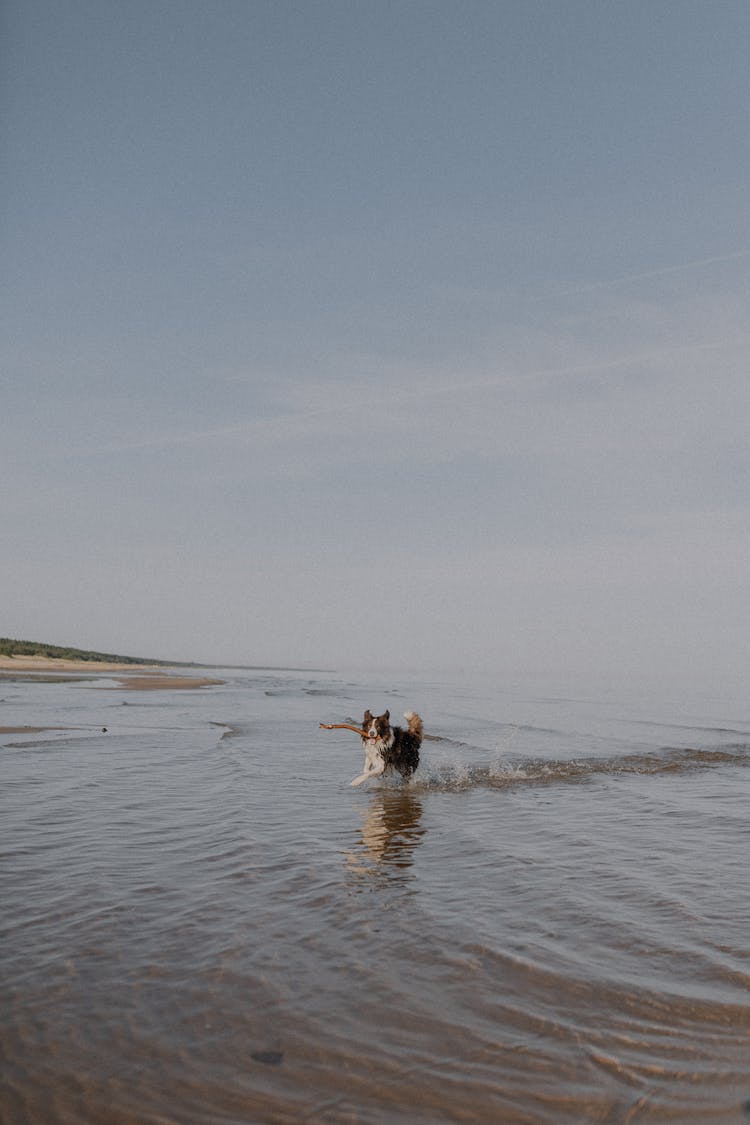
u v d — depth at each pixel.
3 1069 3.20
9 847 6.65
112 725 17.59
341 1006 3.84
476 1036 3.57
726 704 29.66
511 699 32.81
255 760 12.23
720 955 4.55
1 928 4.79
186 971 4.22
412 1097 3.07
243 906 5.30
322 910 5.26
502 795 10.02
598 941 4.76
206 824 7.66
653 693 39.38
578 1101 3.07
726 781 11.24
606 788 10.55
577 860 6.70
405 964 4.38
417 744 11.02
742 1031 3.65
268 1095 3.07
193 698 29.58
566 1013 3.81
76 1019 3.64
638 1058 3.40
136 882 5.76
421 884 5.92
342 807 8.91
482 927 4.98
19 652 69.19
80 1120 2.87
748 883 6.04
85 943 4.58
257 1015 3.73
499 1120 2.95
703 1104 3.06
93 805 8.42
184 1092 3.07
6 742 13.83
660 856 6.86
